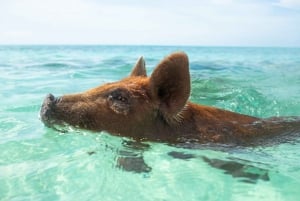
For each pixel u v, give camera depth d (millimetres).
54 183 518
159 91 681
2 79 1652
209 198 495
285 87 1521
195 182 543
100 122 682
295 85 1586
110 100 692
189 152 666
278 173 592
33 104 1064
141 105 684
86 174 548
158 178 551
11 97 1189
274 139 729
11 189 498
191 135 690
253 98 1210
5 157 607
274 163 635
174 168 594
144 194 499
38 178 532
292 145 716
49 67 2289
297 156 671
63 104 693
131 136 679
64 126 690
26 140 689
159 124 686
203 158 642
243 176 576
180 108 663
